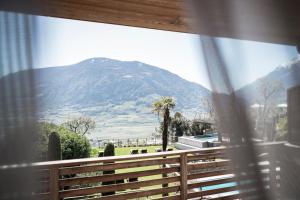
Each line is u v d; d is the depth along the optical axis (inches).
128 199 115.6
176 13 76.1
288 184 49.0
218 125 45.5
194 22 47.7
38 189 42.2
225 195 120.0
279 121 49.4
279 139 49.1
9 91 40.6
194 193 125.6
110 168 112.7
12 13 41.8
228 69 46.9
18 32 41.7
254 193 46.6
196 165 128.3
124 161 116.1
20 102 40.9
